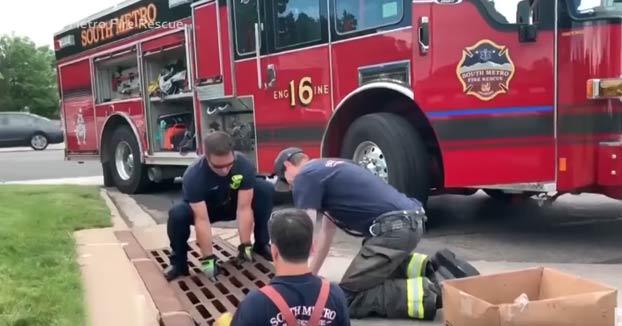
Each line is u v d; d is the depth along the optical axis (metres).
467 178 5.40
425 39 5.39
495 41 5.28
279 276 2.50
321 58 6.46
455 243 5.77
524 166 5.31
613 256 5.16
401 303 3.83
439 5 5.35
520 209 7.40
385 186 4.01
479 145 5.36
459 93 5.36
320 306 2.43
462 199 8.21
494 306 2.88
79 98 11.27
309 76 6.62
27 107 46.44
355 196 3.93
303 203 3.93
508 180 5.34
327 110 6.43
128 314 3.85
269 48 7.07
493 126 5.33
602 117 5.12
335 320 2.46
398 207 3.90
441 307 3.88
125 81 10.33
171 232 4.62
